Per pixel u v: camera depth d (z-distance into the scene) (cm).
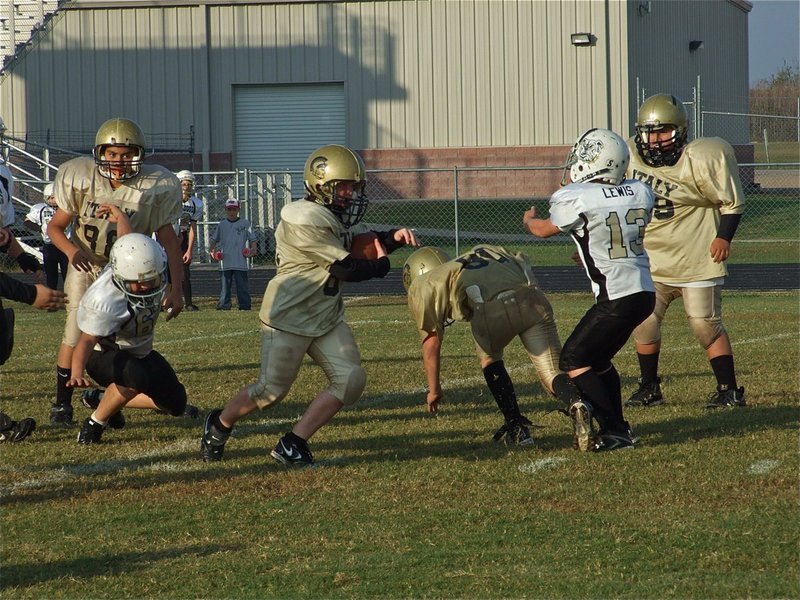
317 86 11244
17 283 1952
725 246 2442
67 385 1952
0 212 2341
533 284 2052
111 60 11231
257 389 1927
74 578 1375
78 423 2397
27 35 11612
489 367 2091
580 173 2011
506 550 1456
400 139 11138
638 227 1977
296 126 11300
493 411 2442
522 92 10869
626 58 10656
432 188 11106
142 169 2236
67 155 10875
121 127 2156
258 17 11175
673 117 2455
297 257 1869
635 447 2044
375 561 1420
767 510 1608
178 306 2248
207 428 1970
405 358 3312
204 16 11138
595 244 1973
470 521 1590
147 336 2111
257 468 1930
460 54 10962
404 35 11038
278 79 11206
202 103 11231
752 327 3953
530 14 10794
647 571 1365
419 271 2072
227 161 11275
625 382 2848
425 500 1703
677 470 1858
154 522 1609
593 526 1552
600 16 10650
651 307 2002
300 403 2573
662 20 11725
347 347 1916
